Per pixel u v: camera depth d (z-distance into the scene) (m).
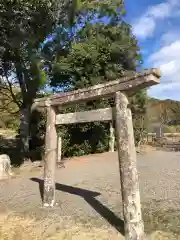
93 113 6.00
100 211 6.44
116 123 5.35
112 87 5.45
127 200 5.04
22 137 13.53
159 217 6.00
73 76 14.50
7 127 24.94
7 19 9.33
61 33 13.22
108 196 7.61
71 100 6.41
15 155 14.54
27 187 8.84
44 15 9.99
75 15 13.93
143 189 8.26
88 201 7.21
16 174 10.88
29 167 11.98
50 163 6.99
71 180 9.59
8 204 7.23
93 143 15.52
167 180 9.30
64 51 14.43
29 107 13.45
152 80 4.78
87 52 14.28
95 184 8.96
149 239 4.96
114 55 15.09
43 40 12.11
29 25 10.28
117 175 10.23
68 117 6.68
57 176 10.27
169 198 7.33
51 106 7.02
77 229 5.48
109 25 15.82
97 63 14.55
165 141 22.03
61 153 14.20
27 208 6.84
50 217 6.17
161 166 11.88
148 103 19.50
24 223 5.91
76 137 15.01
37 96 14.21
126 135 5.18
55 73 14.21
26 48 10.73
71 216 6.18
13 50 10.39
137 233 4.91
